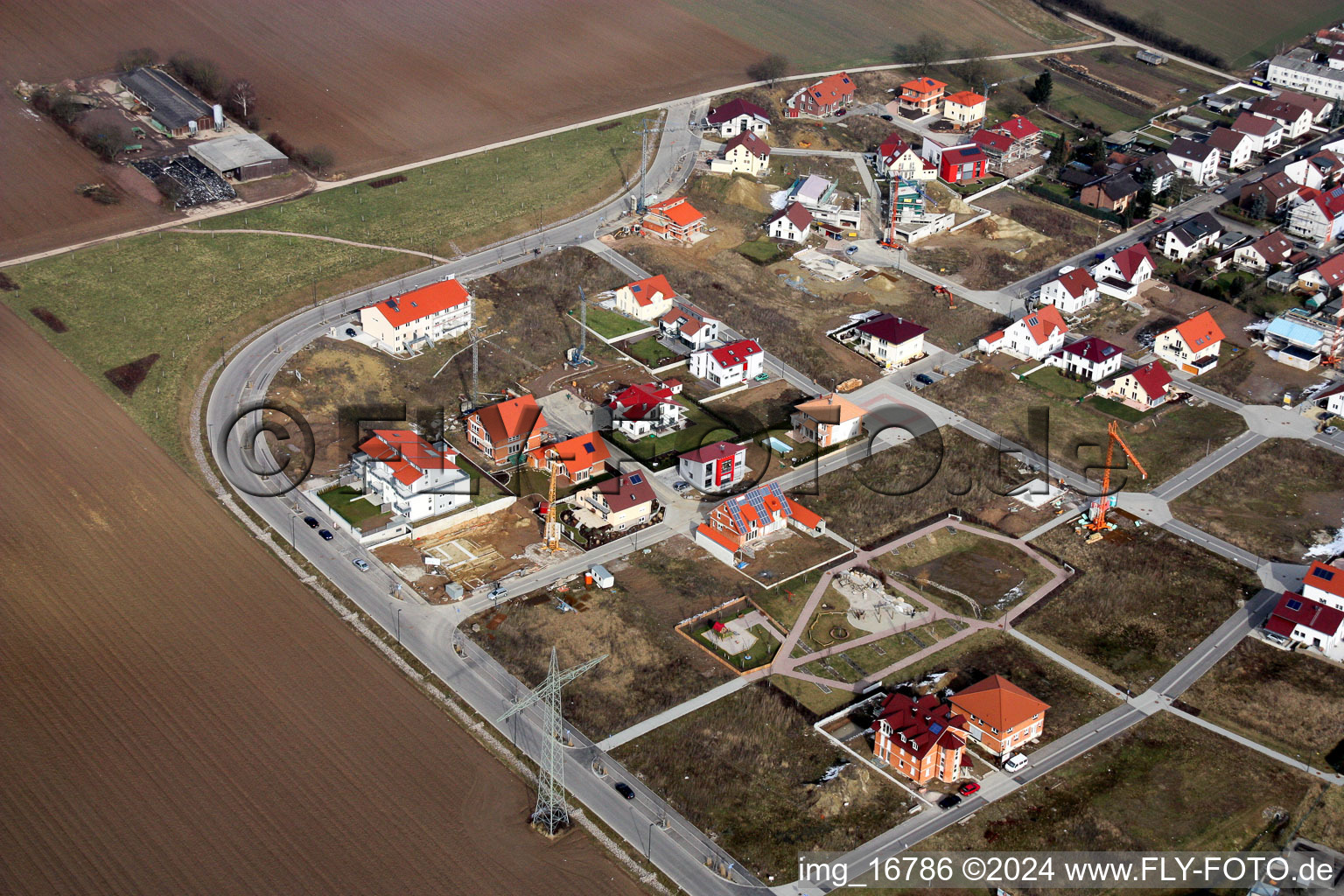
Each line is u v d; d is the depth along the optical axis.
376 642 137.12
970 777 124.19
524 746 125.94
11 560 142.38
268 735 123.88
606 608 143.75
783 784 123.06
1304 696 134.62
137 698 126.75
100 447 161.38
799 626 142.62
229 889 108.62
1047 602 147.25
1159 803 121.94
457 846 114.31
